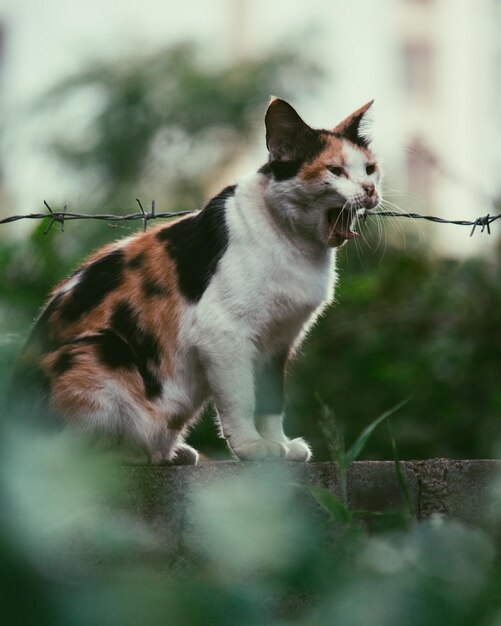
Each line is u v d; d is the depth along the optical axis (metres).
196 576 1.10
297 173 4.38
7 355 4.12
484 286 8.04
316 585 1.06
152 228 4.71
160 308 4.31
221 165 17.70
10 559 0.88
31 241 6.71
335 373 7.94
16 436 1.48
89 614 0.87
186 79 17.88
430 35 33.16
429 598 1.04
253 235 4.30
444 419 7.39
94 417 4.13
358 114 4.74
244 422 4.27
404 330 8.13
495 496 3.13
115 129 17.19
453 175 7.46
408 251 8.80
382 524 2.92
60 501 1.00
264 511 1.09
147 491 3.69
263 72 19.03
